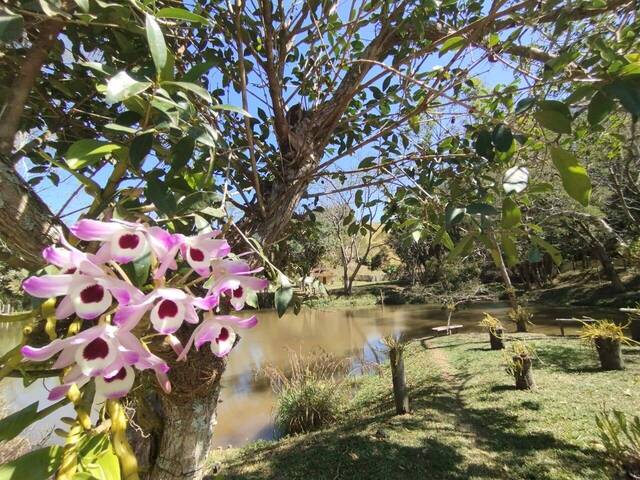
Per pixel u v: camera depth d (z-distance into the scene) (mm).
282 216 1733
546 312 16219
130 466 512
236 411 7777
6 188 847
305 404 6449
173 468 1449
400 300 24031
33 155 1460
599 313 14789
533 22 1472
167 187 759
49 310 638
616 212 11742
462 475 3846
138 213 744
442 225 1269
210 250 592
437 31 2082
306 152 1902
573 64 1075
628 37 1272
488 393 5859
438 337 11648
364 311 21688
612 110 781
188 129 793
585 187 854
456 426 4918
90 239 528
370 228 2453
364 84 1843
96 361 493
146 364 508
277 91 1854
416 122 2203
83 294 502
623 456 3551
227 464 4938
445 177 1834
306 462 4465
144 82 692
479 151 989
